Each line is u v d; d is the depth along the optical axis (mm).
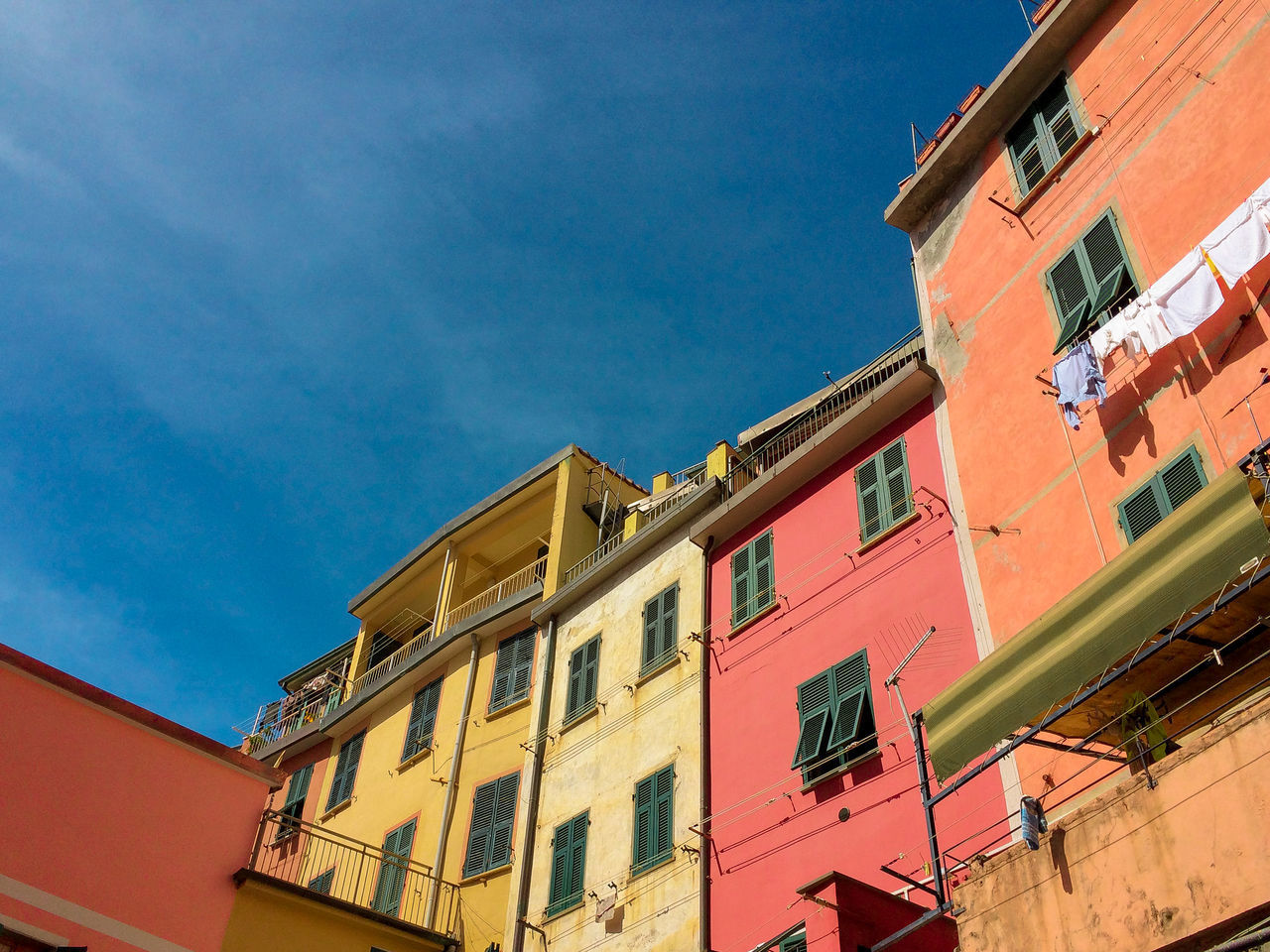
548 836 22219
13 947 13523
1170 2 17062
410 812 25984
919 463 18516
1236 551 9578
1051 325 16984
